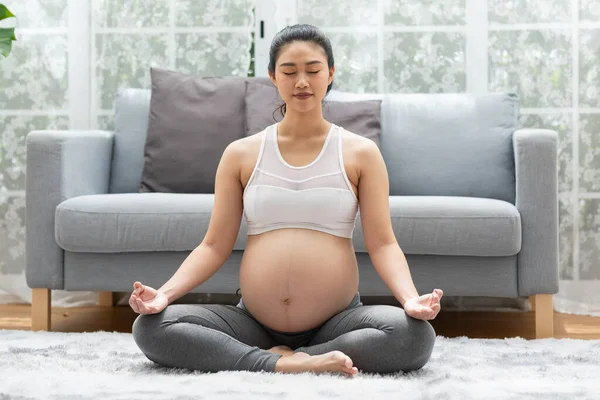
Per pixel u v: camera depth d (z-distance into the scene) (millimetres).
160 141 3223
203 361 1843
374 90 3518
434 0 3479
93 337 2543
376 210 1967
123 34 3559
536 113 3434
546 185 2643
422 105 3301
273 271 1894
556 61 3418
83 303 3537
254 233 1972
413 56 3498
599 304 3359
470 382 1787
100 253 2746
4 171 3568
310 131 1981
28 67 3561
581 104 3410
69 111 3559
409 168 3205
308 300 1893
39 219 2781
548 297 2660
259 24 3539
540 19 3420
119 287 2744
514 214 2592
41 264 2781
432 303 1747
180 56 3553
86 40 3557
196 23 3541
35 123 3564
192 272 1970
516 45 3438
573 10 3402
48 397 1613
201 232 2668
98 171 3162
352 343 1817
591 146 3410
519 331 2928
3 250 3559
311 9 3518
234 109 3256
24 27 3559
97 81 3564
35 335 2598
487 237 2588
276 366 1799
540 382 1808
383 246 1971
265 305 1920
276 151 1977
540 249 2637
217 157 3197
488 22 3453
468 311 3416
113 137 3367
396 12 3494
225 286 2699
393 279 1898
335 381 1697
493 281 2648
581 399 1614
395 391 1634
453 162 3186
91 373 1878
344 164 1957
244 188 2016
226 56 3537
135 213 2689
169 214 2680
